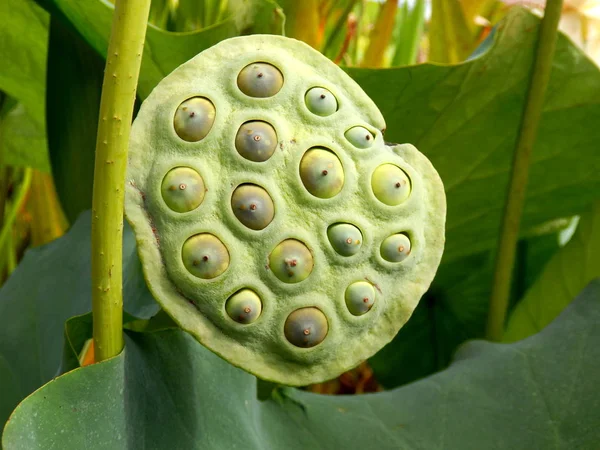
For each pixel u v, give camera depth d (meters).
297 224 0.21
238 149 0.21
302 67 0.22
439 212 0.23
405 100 0.35
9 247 0.55
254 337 0.22
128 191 0.21
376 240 0.22
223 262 0.21
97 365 0.21
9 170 0.56
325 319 0.22
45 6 0.34
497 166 0.40
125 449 0.22
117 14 0.18
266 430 0.29
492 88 0.36
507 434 0.29
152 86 0.33
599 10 0.46
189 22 0.38
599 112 0.38
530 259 0.49
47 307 0.34
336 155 0.22
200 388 0.26
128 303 0.30
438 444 0.29
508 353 0.32
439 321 0.50
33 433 0.20
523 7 0.34
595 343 0.31
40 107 0.51
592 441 0.28
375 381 0.52
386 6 0.45
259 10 0.29
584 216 0.41
